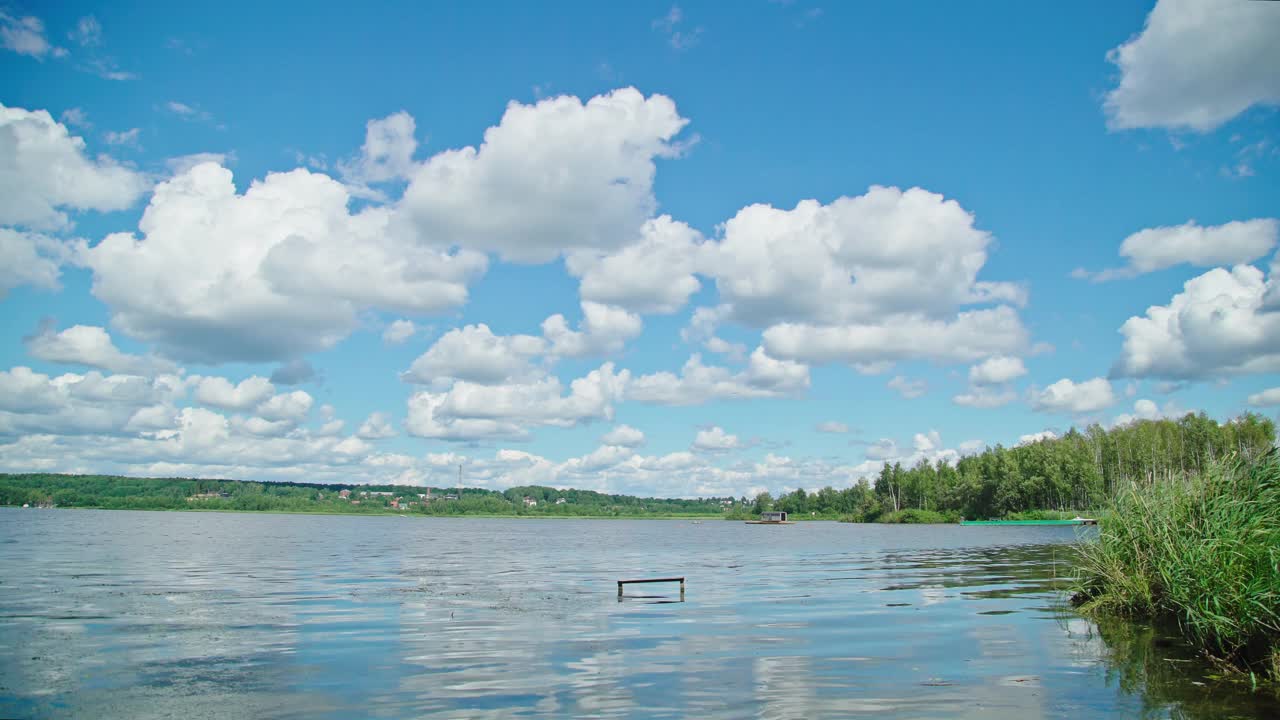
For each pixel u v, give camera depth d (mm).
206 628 20125
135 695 13047
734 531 135625
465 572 39844
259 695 13062
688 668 15188
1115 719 11438
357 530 121375
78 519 151125
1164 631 18984
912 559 49531
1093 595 23531
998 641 17891
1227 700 12445
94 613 22719
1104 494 23391
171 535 84062
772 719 11578
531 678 14320
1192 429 117375
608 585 32844
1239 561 15398
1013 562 45281
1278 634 14422
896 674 14539
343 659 16062
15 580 32281
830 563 47031
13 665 15398
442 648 17375
